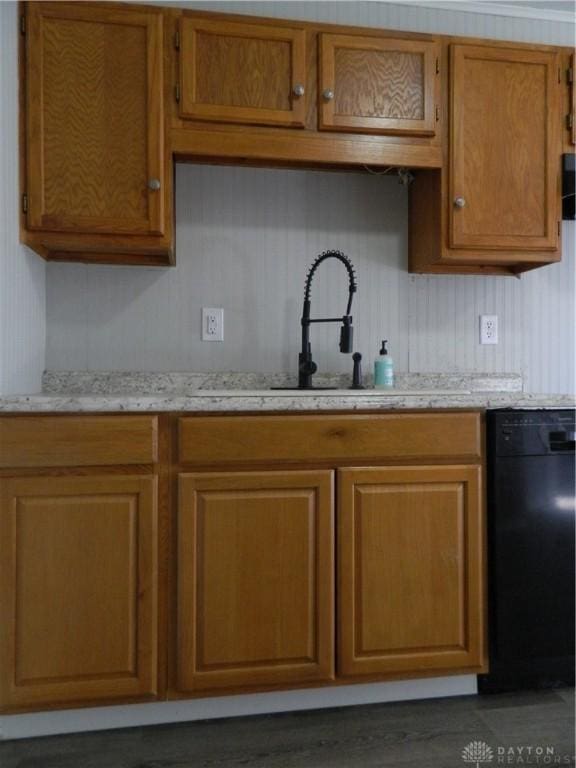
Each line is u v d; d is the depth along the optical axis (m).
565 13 2.19
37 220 1.63
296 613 1.48
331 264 2.11
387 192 2.15
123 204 1.67
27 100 1.62
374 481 1.51
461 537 1.56
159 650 1.44
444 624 1.55
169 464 1.44
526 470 1.58
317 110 1.75
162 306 2.00
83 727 1.47
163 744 1.41
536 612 1.59
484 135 1.87
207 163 2.00
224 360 2.04
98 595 1.41
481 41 1.86
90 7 1.64
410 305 2.16
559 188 1.93
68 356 1.95
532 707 1.57
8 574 1.37
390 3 2.09
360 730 1.46
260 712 1.55
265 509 1.47
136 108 1.67
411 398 1.54
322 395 1.51
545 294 2.27
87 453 1.40
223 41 1.70
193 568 1.44
